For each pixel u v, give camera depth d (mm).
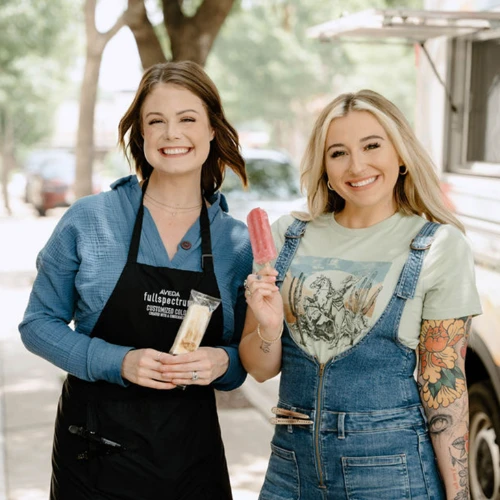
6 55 23109
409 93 33250
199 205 2646
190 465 2523
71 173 22891
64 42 26375
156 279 2486
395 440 2225
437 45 4535
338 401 2262
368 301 2256
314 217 2469
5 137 32031
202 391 2564
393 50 33062
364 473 2232
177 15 6781
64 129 54125
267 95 35719
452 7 4336
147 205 2600
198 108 2531
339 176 2348
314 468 2293
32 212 24391
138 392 2469
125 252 2506
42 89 29719
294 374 2352
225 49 34281
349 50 33719
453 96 4402
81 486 2482
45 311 2557
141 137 2678
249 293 2279
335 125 2328
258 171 9930
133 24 6848
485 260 3760
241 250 2617
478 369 3865
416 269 2242
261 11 33500
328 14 32438
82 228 2504
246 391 6410
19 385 6641
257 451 5098
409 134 2336
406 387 2266
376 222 2389
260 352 2398
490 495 3803
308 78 34844
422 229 2314
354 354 2254
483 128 4191
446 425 2236
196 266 2551
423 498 2232
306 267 2385
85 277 2479
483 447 3855
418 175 2348
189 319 2357
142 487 2469
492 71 4109
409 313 2242
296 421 2309
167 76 2518
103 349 2432
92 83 10984
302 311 2344
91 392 2475
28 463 4906
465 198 4145
